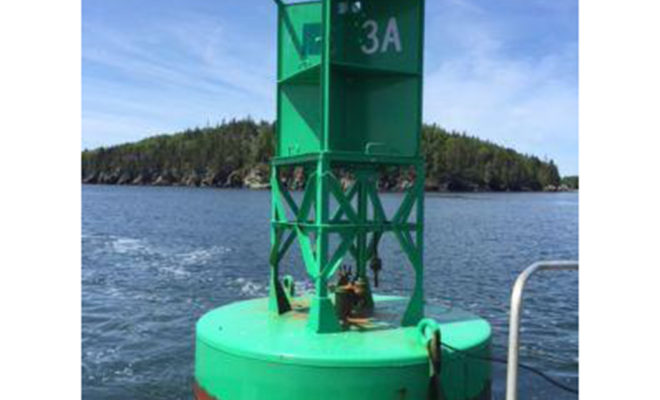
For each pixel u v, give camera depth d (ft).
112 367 40.22
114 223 165.99
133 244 115.96
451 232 151.53
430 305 30.66
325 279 24.76
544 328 52.19
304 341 23.53
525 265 93.56
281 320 26.91
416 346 22.97
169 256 98.43
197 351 25.67
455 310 29.50
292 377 21.84
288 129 28.45
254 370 22.40
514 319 17.52
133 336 48.19
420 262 26.12
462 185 535.60
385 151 26.61
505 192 552.82
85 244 114.62
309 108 27.86
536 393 35.27
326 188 24.54
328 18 24.72
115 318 54.34
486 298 66.54
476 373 23.84
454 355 22.88
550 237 141.69
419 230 26.17
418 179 26.25
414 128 26.32
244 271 82.79
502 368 39.86
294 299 31.30
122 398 34.65
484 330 25.64
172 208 241.35
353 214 25.25
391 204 198.18
